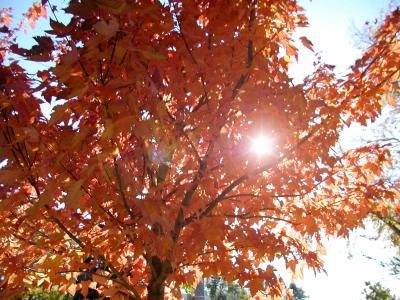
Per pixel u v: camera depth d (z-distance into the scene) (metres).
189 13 2.18
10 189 2.02
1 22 3.47
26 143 1.85
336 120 2.79
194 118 2.30
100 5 1.39
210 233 2.35
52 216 2.35
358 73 2.92
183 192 2.51
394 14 2.92
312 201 3.50
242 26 2.31
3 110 1.90
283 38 2.53
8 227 2.40
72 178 2.00
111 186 2.13
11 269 2.66
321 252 3.61
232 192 3.33
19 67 2.06
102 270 3.27
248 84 2.27
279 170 3.18
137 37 1.83
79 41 1.87
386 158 3.29
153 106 1.86
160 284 2.80
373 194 3.13
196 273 3.76
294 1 2.49
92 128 1.74
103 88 1.60
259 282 2.80
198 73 2.22
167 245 2.03
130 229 2.13
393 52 2.90
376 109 2.94
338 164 3.37
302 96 2.34
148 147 1.78
